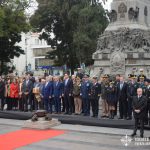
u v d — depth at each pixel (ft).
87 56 151.23
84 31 151.33
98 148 41.91
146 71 81.00
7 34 138.21
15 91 73.26
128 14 84.33
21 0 139.85
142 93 50.80
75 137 48.88
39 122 55.21
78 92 64.95
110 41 85.10
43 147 42.80
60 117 61.05
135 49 81.92
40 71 263.49
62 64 174.60
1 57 161.07
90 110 70.38
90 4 163.73
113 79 73.20
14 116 66.18
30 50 288.10
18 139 47.80
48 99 68.44
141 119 47.37
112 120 56.08
